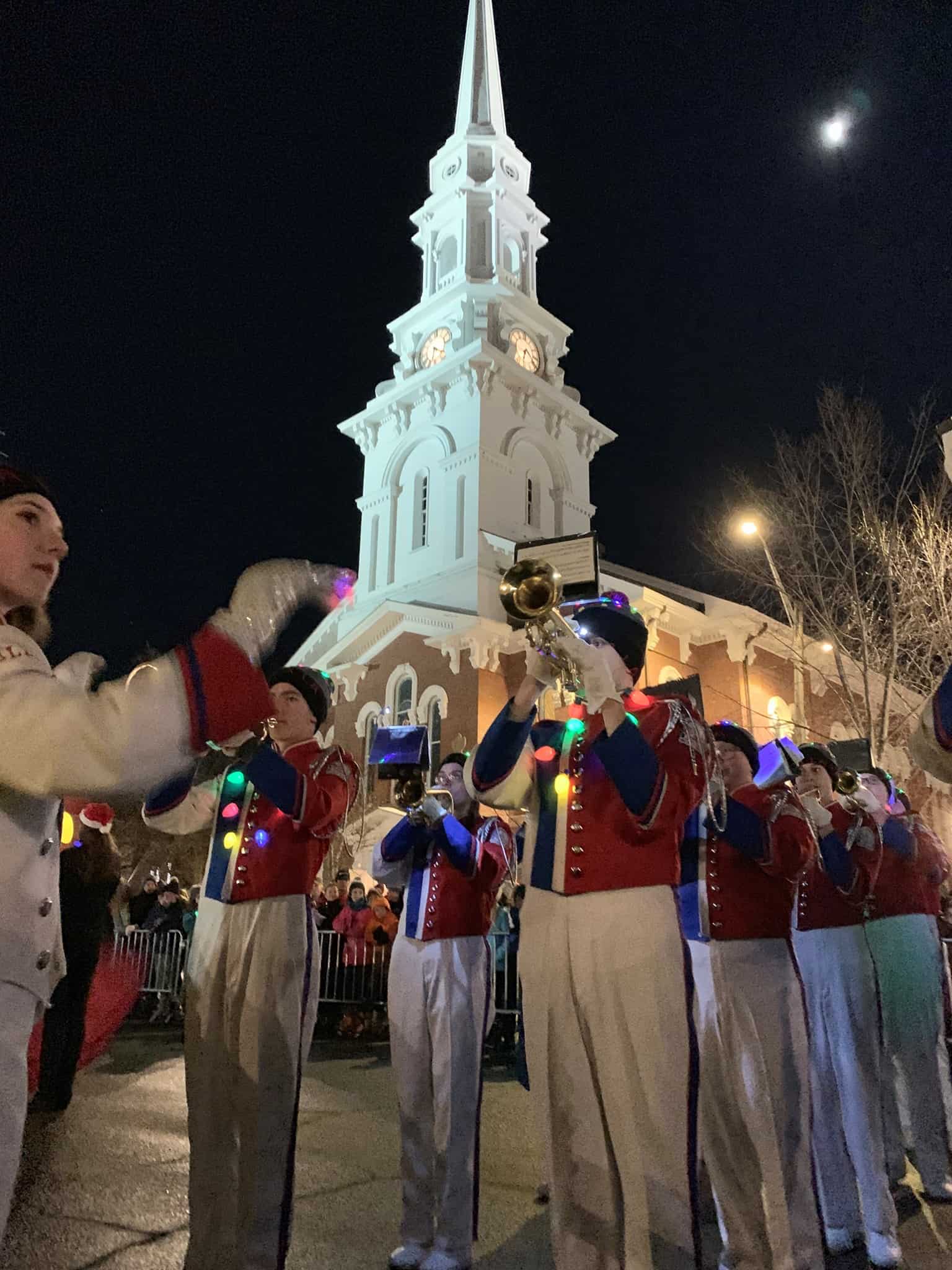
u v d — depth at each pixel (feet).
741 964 12.68
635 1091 8.70
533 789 10.35
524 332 107.96
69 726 5.16
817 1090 15.39
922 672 62.13
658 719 9.83
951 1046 19.76
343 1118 21.75
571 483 103.76
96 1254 12.80
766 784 13.48
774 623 88.58
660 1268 8.24
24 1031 5.42
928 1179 16.90
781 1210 11.74
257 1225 10.52
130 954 40.40
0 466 6.51
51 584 6.44
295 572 6.27
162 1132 19.42
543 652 9.03
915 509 59.67
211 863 12.01
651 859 9.24
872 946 17.71
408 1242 13.10
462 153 117.39
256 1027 11.00
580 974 9.13
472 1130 13.51
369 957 37.60
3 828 5.45
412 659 87.35
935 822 76.33
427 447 100.68
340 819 12.18
